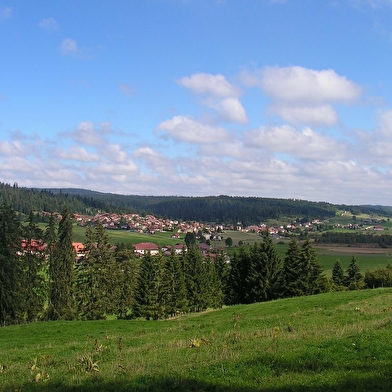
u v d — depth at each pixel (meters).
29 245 58.78
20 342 33.47
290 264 77.25
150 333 28.88
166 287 69.81
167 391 11.70
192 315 54.78
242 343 17.81
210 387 11.78
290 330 21.23
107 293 65.50
